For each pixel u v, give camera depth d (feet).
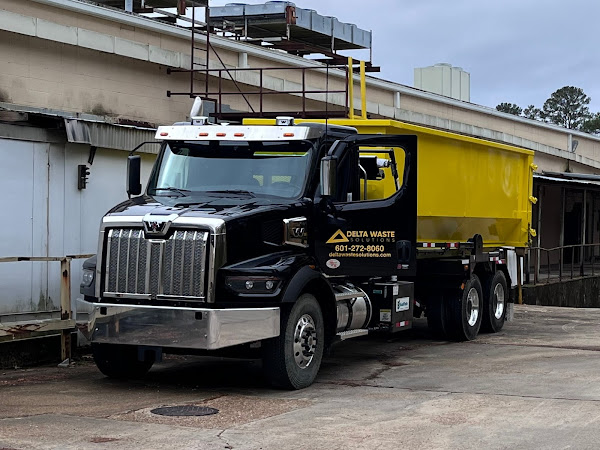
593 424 27.30
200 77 59.52
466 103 93.45
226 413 28.96
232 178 35.86
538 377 36.14
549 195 114.83
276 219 33.58
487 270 52.08
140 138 47.32
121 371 35.29
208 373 37.63
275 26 74.28
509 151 55.67
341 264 36.19
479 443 24.91
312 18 75.41
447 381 35.35
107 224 32.83
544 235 114.01
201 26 66.39
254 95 64.34
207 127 36.73
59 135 42.98
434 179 46.78
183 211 32.53
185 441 25.02
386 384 34.76
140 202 34.58
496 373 37.29
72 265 43.73
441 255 47.83
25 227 41.50
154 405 30.30
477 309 49.85
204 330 31.14
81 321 39.37
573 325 57.82
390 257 37.17
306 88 69.87
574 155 116.16
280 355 32.78
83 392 32.81
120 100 53.67
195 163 36.40
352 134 38.06
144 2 63.36
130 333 32.04
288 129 35.94
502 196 55.36
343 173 37.04
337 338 36.11
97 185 45.34
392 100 81.51
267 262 32.50
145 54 54.39
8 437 25.23
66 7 50.37
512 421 27.73
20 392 32.71
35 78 48.52
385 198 37.37
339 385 34.60
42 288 42.32
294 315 33.17
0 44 46.70
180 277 31.68
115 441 24.93
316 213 35.42
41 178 42.29
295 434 25.94
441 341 48.85
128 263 32.37
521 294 77.46
